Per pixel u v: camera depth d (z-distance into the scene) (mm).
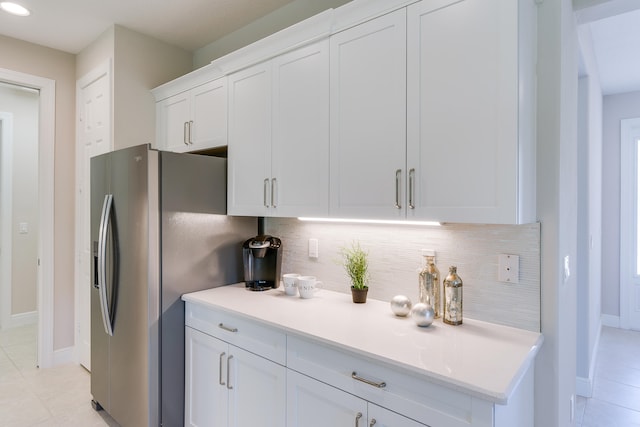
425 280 1712
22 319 4203
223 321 1906
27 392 2703
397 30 1587
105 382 2346
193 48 3168
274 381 1656
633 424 2367
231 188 2324
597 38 2861
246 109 2236
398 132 1580
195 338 2064
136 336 2068
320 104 1867
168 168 2074
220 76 2420
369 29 1677
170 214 2082
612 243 4250
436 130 1474
